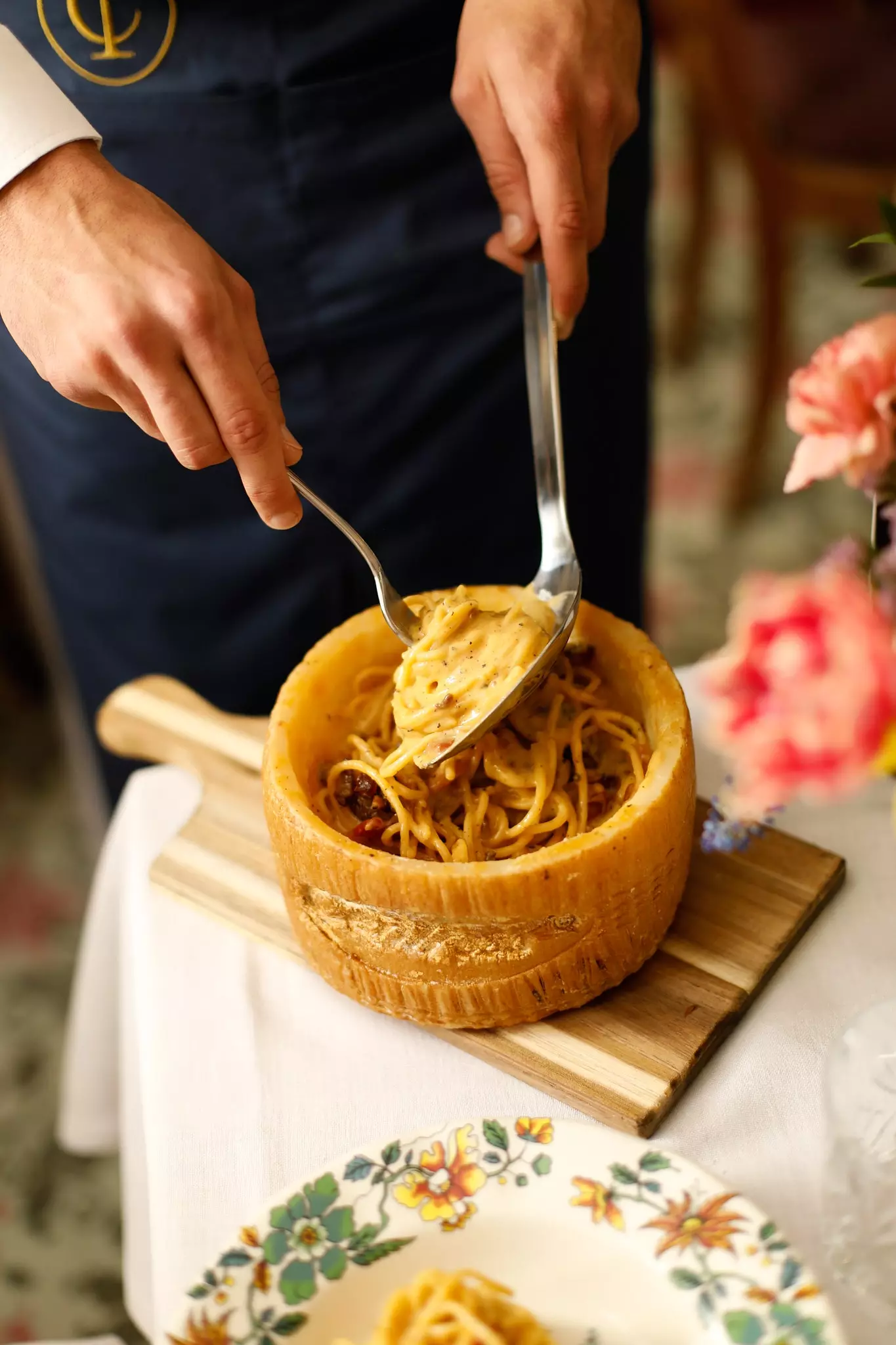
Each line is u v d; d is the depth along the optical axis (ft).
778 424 7.79
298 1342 1.89
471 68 3.14
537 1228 1.98
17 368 3.75
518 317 3.85
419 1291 1.88
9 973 5.74
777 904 2.56
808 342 8.06
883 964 2.50
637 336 4.23
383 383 3.84
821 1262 2.04
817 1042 2.37
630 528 4.59
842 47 6.48
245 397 2.39
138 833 3.00
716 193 8.30
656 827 2.27
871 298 8.35
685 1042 2.33
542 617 2.56
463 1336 1.80
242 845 2.84
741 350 8.31
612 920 2.29
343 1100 2.37
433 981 2.33
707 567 7.06
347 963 2.40
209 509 3.93
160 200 2.60
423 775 2.54
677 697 2.50
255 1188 2.24
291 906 2.46
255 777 3.01
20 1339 4.54
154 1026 2.53
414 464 3.99
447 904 2.22
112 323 2.36
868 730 1.36
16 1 3.26
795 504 7.33
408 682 2.54
